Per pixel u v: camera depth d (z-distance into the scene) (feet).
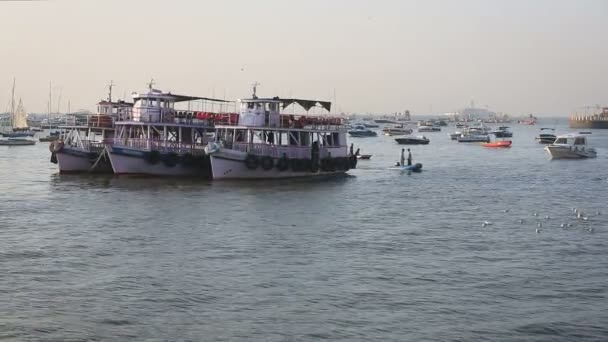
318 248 134.21
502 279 112.98
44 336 85.51
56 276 110.93
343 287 107.34
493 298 102.83
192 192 211.20
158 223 157.28
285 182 242.17
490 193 227.81
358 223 163.12
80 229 149.07
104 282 107.96
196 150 247.70
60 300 98.89
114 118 269.03
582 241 143.43
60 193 206.28
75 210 174.40
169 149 244.83
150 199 194.80
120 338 85.35
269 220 164.45
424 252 132.05
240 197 202.28
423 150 515.50
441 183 258.37
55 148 252.83
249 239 141.28
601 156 436.35
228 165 234.99
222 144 236.02
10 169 294.05
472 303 100.32
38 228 149.79
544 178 284.00
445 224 163.43
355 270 117.70
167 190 214.69
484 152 492.95
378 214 177.37
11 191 211.00
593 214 180.24
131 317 92.53
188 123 254.88
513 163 375.04
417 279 112.47
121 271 114.42
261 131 247.29
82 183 231.30
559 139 421.18
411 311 96.53
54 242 135.44
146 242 136.56
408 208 189.37
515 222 167.12
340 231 152.25
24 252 126.62
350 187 237.66
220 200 195.31
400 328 89.97
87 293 102.27
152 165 239.71
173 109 258.98
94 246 132.36
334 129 267.39
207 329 88.63
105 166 255.50
